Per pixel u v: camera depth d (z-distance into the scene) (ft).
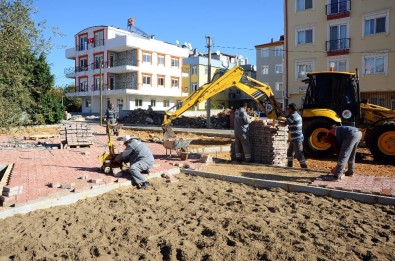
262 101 46.01
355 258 14.32
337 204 21.63
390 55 87.66
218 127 93.09
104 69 160.97
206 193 24.45
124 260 14.67
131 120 117.80
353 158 27.45
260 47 167.94
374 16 89.71
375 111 40.06
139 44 155.94
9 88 31.30
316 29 99.19
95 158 39.17
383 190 22.74
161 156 39.47
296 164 35.86
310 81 42.37
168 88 171.01
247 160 35.24
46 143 53.21
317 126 39.63
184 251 15.12
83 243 16.15
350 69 94.02
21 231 17.61
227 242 16.17
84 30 169.68
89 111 170.81
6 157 39.50
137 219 19.21
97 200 22.95
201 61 195.72
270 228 17.58
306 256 14.46
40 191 23.54
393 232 17.06
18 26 31.22
